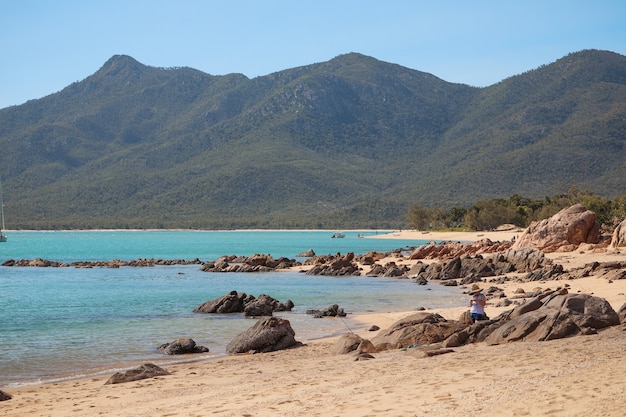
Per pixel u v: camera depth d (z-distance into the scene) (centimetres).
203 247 17775
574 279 5434
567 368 1580
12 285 6612
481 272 6744
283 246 17962
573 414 1152
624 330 2205
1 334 3403
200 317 4056
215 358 2644
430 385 1537
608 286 4612
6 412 1677
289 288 6056
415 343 2464
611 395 1245
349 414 1313
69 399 1839
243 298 4372
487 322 2458
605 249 7800
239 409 1467
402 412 1286
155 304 4856
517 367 1675
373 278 7200
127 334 3381
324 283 6600
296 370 2089
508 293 4781
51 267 9481
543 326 2255
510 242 10812
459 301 4681
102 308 4609
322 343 2905
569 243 8519
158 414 1498
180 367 2392
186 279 7356
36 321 3941
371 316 3872
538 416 1166
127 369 2427
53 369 2483
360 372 1862
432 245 10069
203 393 1767
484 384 1482
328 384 1706
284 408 1433
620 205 16388
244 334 2848
